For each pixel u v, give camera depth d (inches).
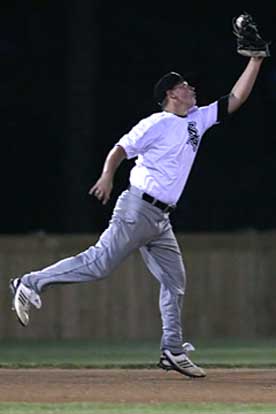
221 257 2689.5
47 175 3432.6
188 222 3393.2
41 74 3442.4
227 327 2684.5
